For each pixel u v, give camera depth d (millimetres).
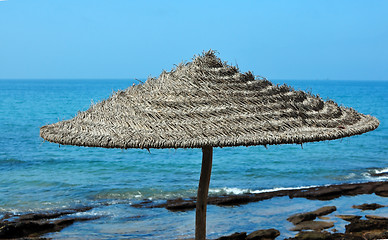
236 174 14484
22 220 9250
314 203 10578
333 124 4801
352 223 8344
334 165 16031
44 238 8148
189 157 17406
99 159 16828
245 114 4504
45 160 16609
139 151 18578
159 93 4797
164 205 10625
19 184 12883
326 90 95312
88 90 89500
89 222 9273
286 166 15781
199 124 4352
